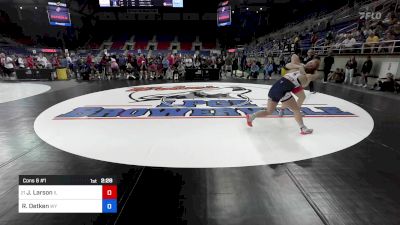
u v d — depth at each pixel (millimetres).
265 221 2359
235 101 8195
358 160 3664
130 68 15750
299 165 3508
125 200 2680
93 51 40625
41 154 3936
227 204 2617
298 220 2373
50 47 40375
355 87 11367
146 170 3369
